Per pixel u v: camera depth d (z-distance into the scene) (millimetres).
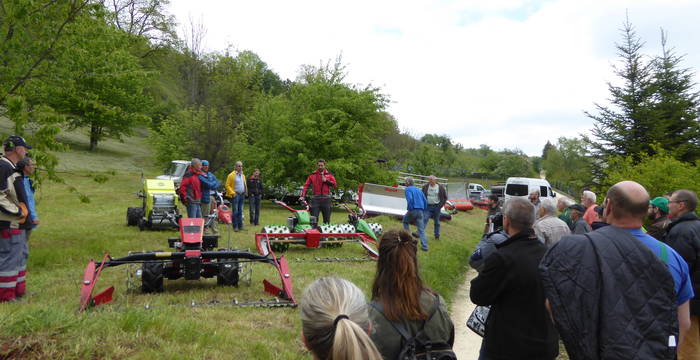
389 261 2684
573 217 7609
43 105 8820
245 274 7613
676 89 25156
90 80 10297
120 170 33344
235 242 11359
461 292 9156
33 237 10930
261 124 23031
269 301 6328
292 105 23859
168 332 4340
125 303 5965
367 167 23938
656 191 15258
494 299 3324
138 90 34469
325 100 23406
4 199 5863
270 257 6957
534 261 3242
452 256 11805
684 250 4617
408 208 12188
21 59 9039
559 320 2531
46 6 9203
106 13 10352
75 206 17703
